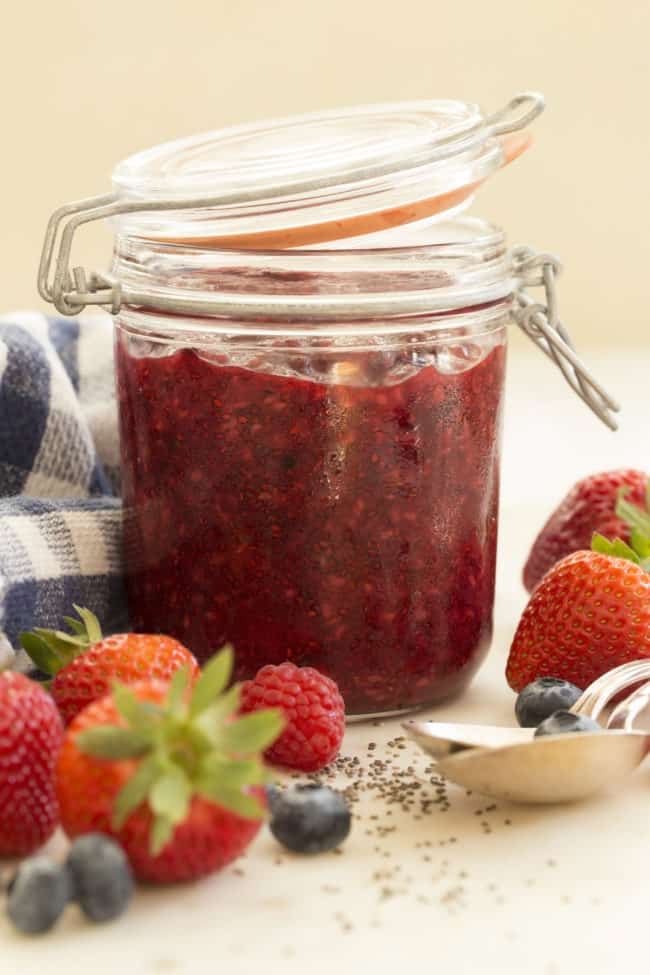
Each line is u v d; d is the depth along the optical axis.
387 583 0.55
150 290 0.54
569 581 0.57
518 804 0.51
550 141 1.05
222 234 0.53
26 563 0.56
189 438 0.54
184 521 0.55
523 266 0.58
